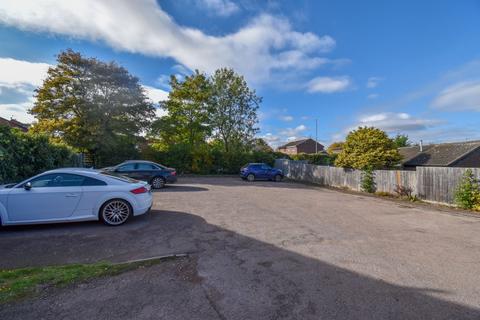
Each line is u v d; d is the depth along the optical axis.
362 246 5.21
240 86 29.75
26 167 8.81
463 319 2.82
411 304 3.09
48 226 6.26
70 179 6.21
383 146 16.17
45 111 20.19
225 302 3.05
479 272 4.05
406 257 4.64
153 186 13.96
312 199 11.73
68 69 20.59
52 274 3.58
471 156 22.31
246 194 12.57
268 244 5.22
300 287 3.45
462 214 8.92
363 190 15.50
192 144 28.09
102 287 3.32
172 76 27.95
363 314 2.87
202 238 5.53
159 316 2.75
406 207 10.20
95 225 6.38
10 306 2.83
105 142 20.05
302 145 67.88
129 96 21.67
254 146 31.16
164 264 4.13
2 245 4.96
